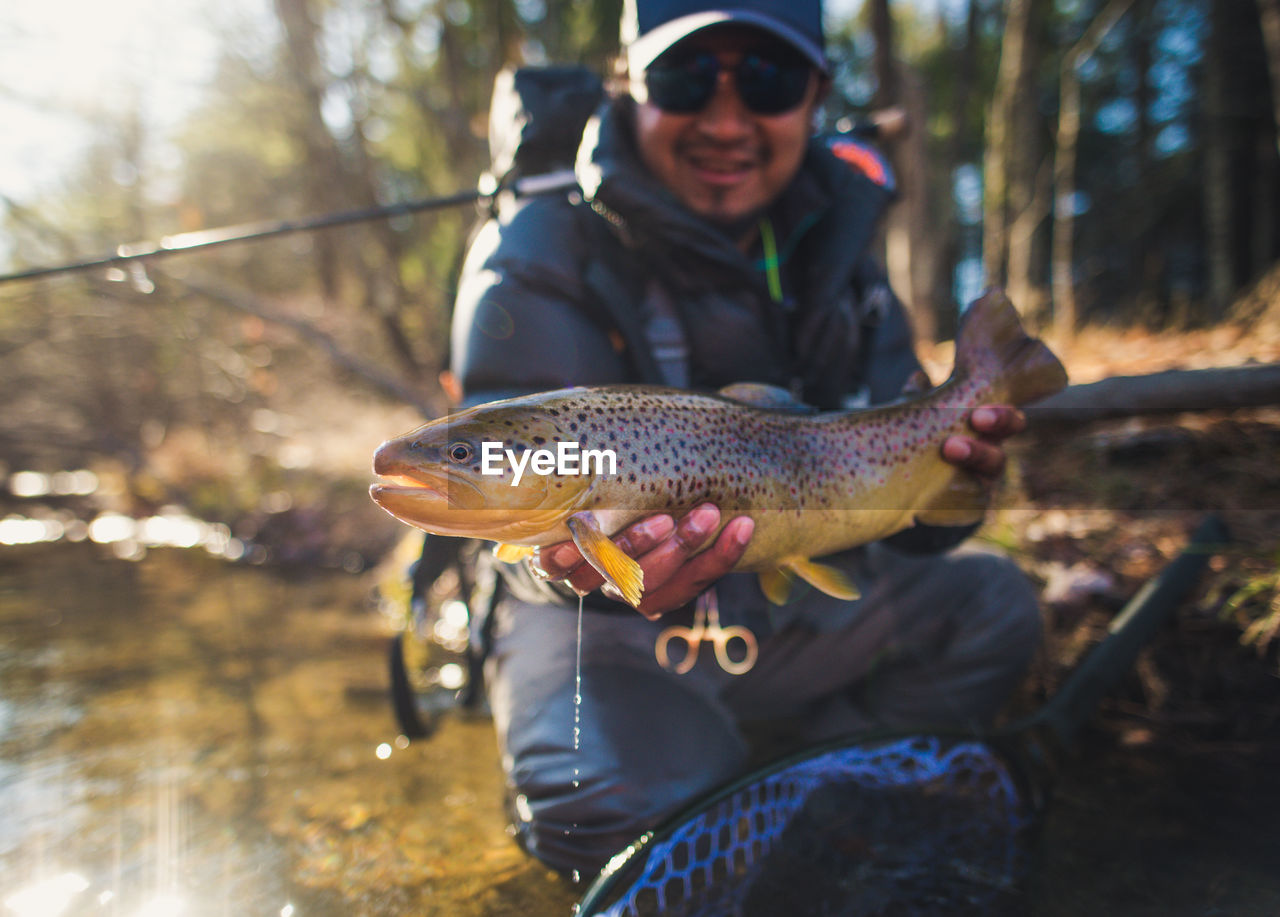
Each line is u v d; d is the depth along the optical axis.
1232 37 3.74
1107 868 0.59
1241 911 0.54
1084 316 2.79
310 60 3.34
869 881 0.56
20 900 0.59
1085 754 0.77
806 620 0.74
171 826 0.69
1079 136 5.37
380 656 1.16
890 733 0.65
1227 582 0.88
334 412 3.00
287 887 0.60
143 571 1.80
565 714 0.65
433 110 3.50
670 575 0.49
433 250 4.02
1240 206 4.38
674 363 0.70
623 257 0.71
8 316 2.87
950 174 4.07
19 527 2.33
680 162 0.71
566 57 3.87
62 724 0.90
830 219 0.74
